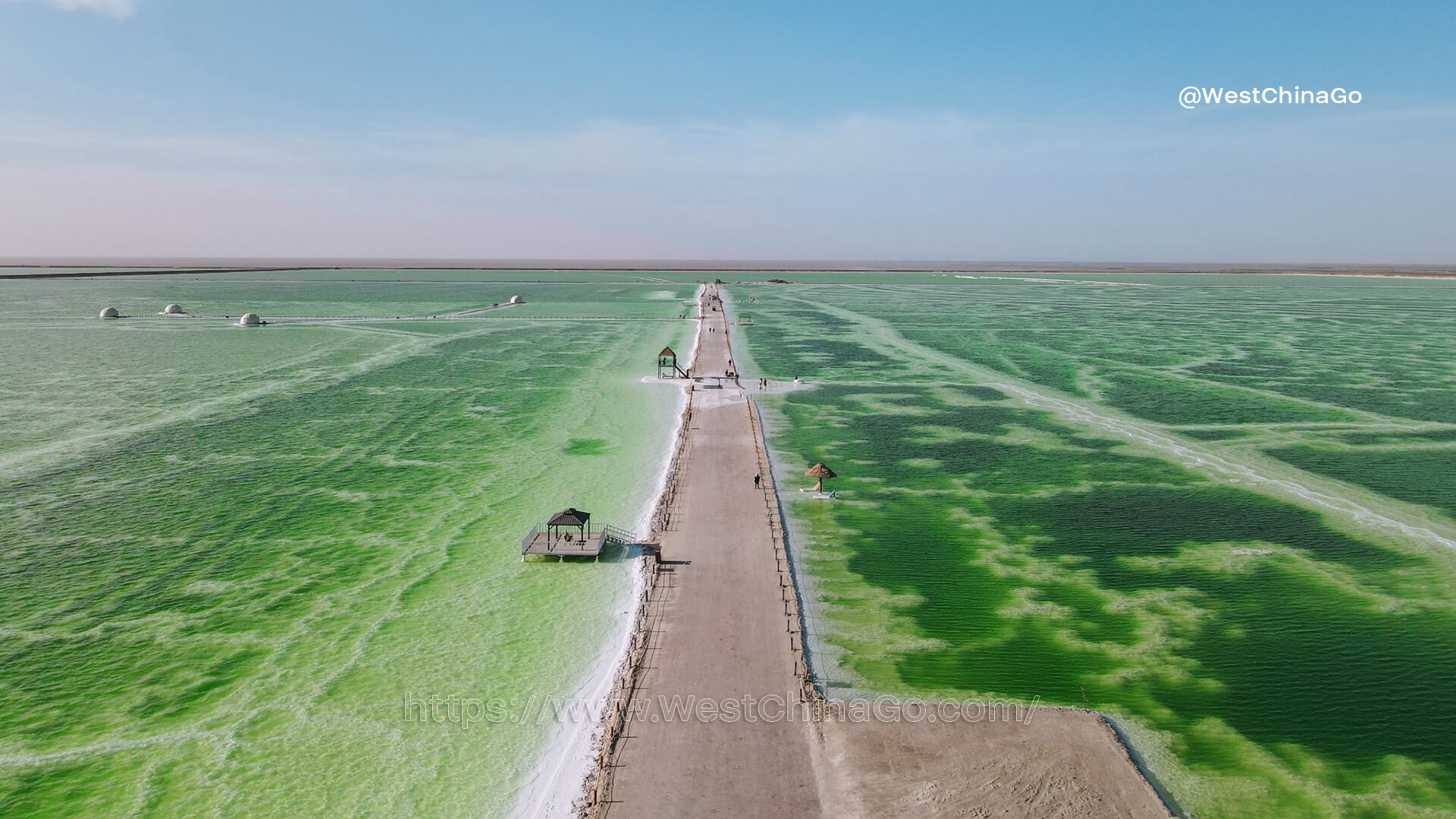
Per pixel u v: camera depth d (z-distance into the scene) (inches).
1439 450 2310.5
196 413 2696.9
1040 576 1470.2
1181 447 2348.7
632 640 1179.9
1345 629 1278.3
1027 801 833.5
